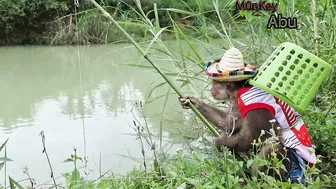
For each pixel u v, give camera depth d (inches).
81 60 457.7
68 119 201.2
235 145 102.1
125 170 136.3
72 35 628.4
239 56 102.2
